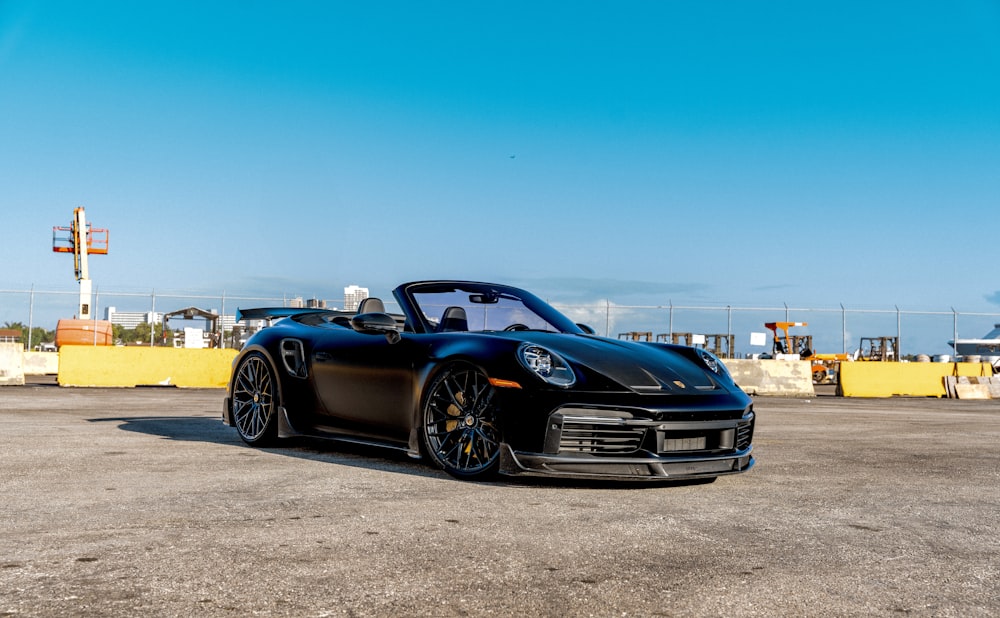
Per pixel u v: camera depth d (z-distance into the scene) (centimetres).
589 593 195
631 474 351
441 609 181
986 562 236
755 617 180
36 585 193
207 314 1900
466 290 470
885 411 1070
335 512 288
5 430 567
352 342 454
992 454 549
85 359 1302
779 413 969
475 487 352
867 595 199
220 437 543
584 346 392
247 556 223
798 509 316
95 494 317
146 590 190
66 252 2509
